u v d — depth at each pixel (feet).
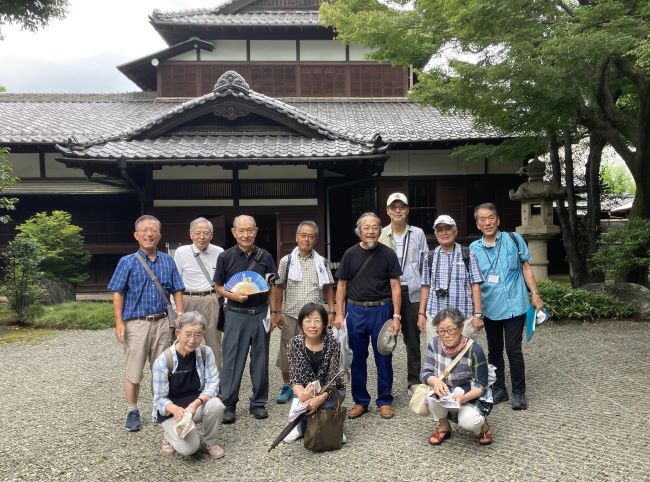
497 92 24.58
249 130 37.93
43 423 14.71
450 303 14.61
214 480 11.10
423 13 27.71
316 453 12.34
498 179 45.50
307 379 12.62
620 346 21.61
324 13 30.68
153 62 49.93
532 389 16.63
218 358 16.53
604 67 25.40
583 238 43.01
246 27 48.75
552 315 26.81
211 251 16.58
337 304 14.75
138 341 13.89
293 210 36.78
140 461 12.14
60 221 36.63
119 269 13.93
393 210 16.38
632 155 30.42
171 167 36.32
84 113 50.06
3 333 28.07
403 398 16.28
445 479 10.79
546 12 23.56
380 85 51.70
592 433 12.85
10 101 54.34
